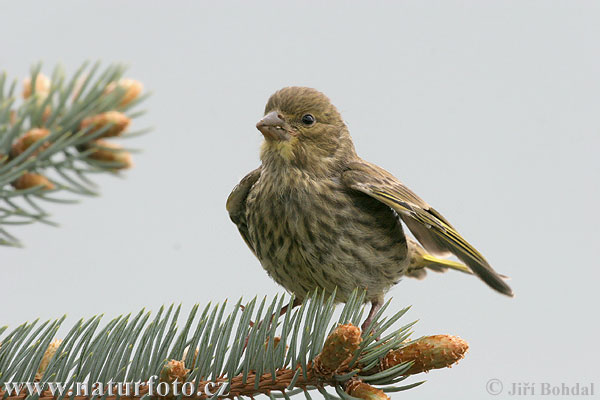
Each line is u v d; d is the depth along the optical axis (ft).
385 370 10.29
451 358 10.28
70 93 9.30
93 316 10.29
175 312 10.30
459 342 10.28
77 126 9.36
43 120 9.34
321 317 10.30
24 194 9.19
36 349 10.28
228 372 10.29
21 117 9.00
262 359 10.30
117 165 9.64
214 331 10.30
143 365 10.28
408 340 10.30
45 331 10.28
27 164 9.17
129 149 9.65
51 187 9.48
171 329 10.29
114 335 10.29
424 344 10.29
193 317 10.30
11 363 10.28
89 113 9.32
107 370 10.28
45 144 9.32
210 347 10.29
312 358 10.30
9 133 9.04
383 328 10.30
